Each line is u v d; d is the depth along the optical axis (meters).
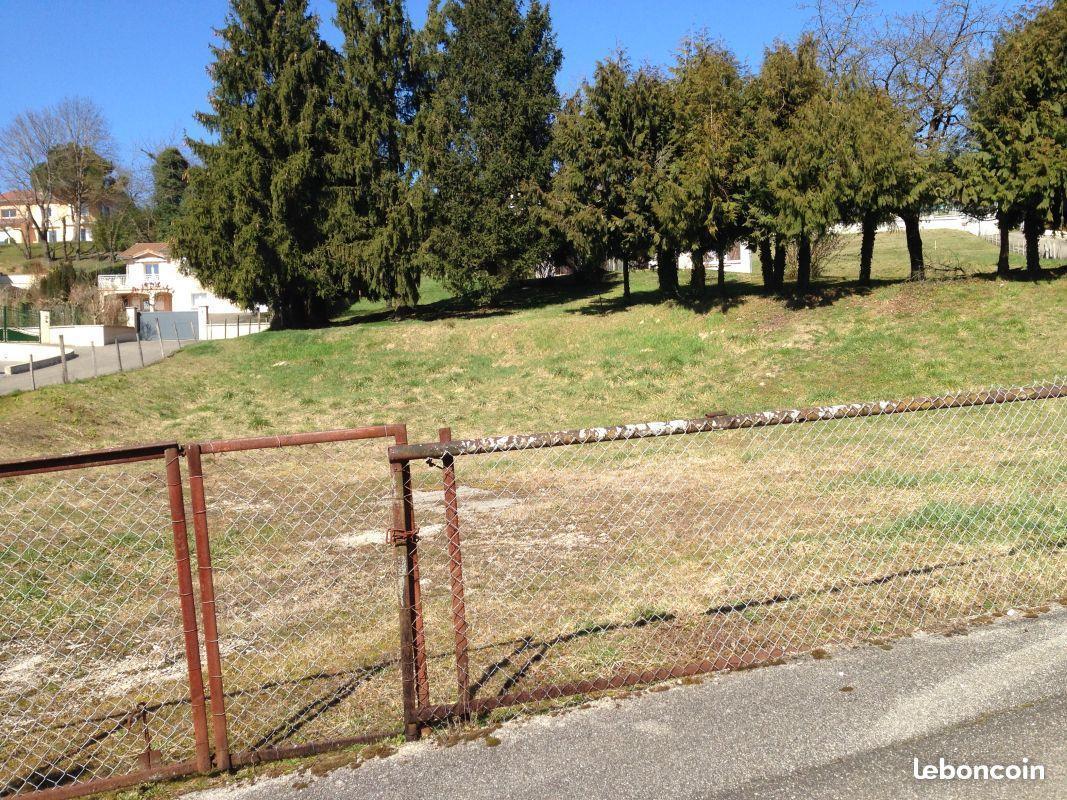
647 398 17.08
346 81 29.53
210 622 3.45
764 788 3.12
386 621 5.41
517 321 25.77
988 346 16.66
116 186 75.12
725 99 21.53
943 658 4.16
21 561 7.14
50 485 10.73
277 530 8.22
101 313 42.03
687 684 4.02
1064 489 7.90
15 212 91.75
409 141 29.39
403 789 3.23
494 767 3.36
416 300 29.86
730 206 20.92
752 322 21.05
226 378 22.03
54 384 20.08
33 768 3.70
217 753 3.46
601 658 4.46
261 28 28.62
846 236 43.31
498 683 4.22
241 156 28.02
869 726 3.53
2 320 38.41
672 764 3.31
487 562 6.64
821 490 8.64
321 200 28.67
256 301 29.94
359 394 19.48
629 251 24.69
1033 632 4.42
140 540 7.95
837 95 20.58
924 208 20.88
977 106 19.50
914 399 4.43
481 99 31.72
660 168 21.58
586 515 8.20
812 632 4.68
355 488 10.62
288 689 4.38
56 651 5.18
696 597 5.43
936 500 7.72
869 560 5.98
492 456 12.37
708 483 9.45
